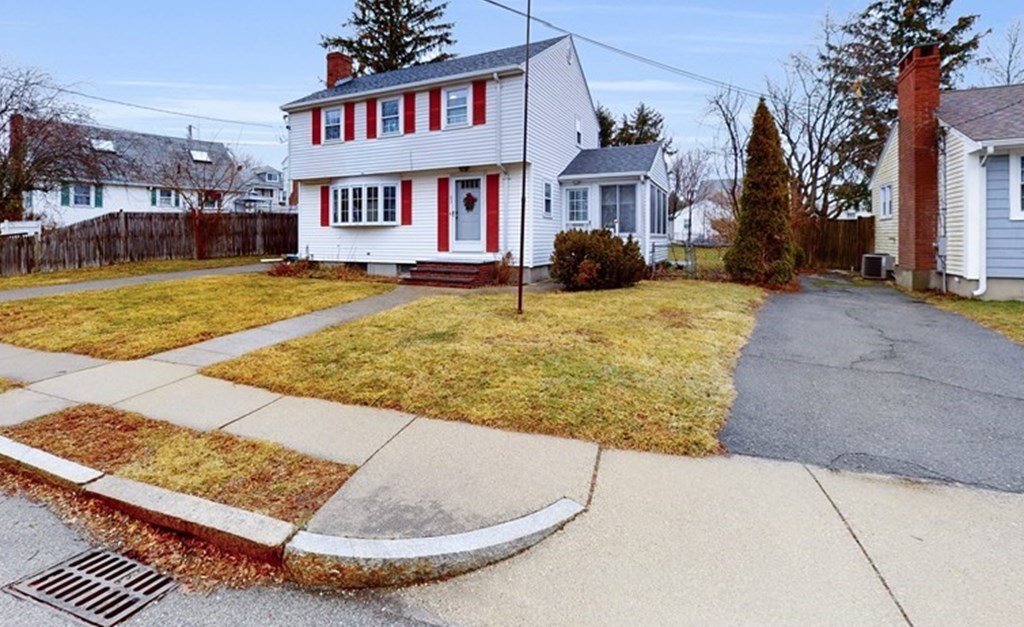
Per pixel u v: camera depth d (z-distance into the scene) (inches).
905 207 533.6
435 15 1210.6
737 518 116.7
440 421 170.6
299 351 251.4
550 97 600.4
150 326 309.6
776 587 94.8
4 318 334.6
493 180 570.3
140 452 150.7
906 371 227.0
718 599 92.3
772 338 289.1
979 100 499.2
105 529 120.9
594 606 92.1
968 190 427.5
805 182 949.2
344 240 660.1
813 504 122.1
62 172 764.0
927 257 500.1
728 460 144.8
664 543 108.3
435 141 581.9
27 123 721.0
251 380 213.6
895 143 604.7
